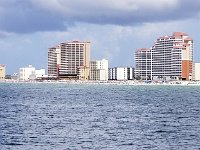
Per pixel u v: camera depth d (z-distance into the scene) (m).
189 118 122.75
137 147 75.06
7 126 101.88
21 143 78.19
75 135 88.31
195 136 87.12
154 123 110.38
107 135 88.56
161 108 161.12
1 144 77.00
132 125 106.06
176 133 91.62
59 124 107.69
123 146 75.88
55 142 79.44
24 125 104.56
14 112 141.00
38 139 82.69
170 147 74.94
